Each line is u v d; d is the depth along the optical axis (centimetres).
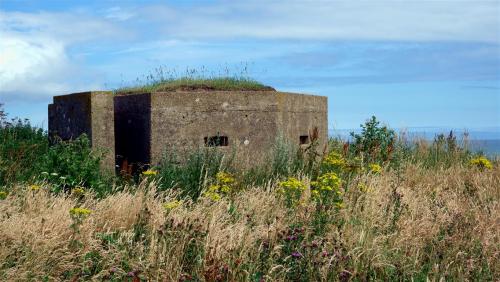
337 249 574
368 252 591
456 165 1207
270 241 607
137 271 513
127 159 1122
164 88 1196
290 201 779
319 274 553
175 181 934
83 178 901
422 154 1313
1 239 584
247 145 1127
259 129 1143
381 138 1249
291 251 586
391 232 673
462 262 595
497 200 875
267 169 1034
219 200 783
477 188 955
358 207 736
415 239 651
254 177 991
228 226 629
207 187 913
